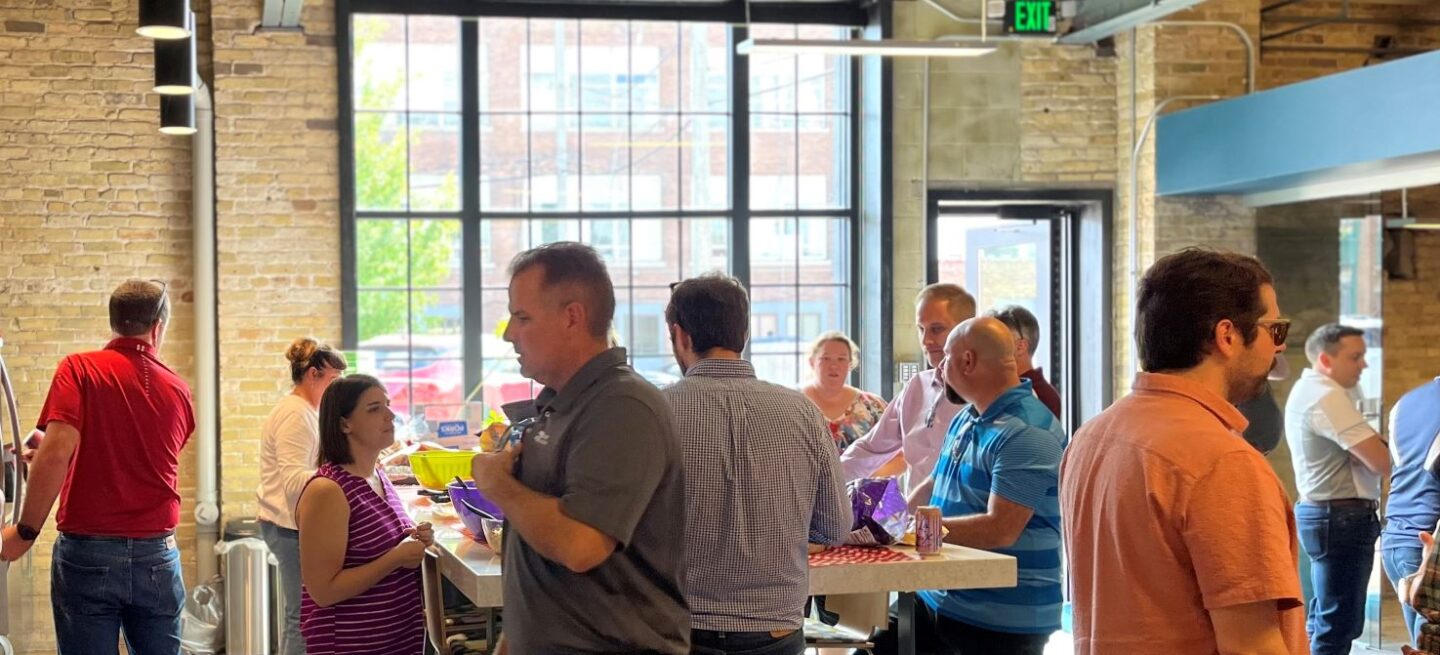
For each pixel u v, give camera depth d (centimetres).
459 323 829
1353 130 619
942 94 828
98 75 774
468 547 344
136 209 782
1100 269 842
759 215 854
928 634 385
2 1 762
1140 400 232
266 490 535
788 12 846
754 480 299
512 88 830
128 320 462
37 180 770
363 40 809
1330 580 578
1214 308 227
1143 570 222
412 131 819
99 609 452
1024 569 369
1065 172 838
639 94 842
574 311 251
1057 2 809
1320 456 576
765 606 299
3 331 768
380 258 818
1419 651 281
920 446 490
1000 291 862
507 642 257
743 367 310
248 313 775
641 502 241
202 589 741
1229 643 212
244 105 772
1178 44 798
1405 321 750
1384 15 839
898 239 829
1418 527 505
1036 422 368
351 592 357
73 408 443
